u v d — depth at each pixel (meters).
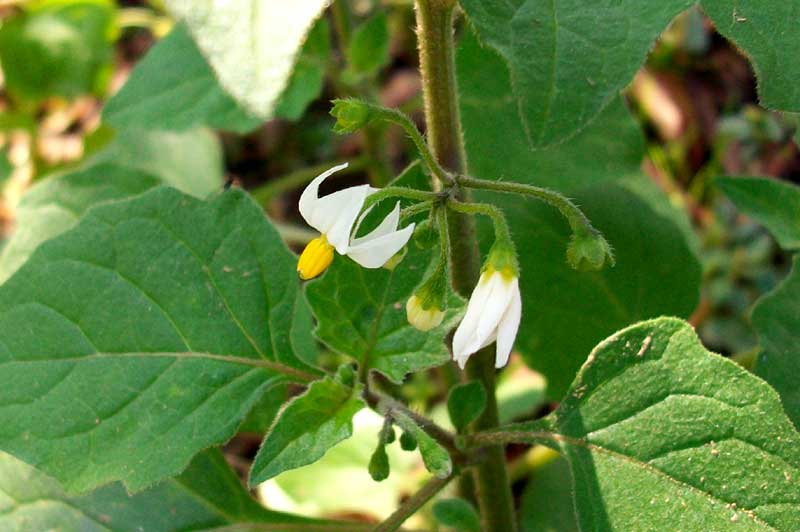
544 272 0.19
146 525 0.17
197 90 0.20
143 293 0.17
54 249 0.17
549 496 0.21
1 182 0.31
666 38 0.29
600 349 0.15
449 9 0.15
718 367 0.15
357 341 0.16
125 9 0.34
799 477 0.15
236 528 0.18
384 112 0.15
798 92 0.14
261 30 0.13
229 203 0.17
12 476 0.17
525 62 0.14
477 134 0.19
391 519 0.16
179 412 0.16
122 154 0.25
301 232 0.23
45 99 0.30
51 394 0.16
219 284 0.17
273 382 0.17
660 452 0.15
